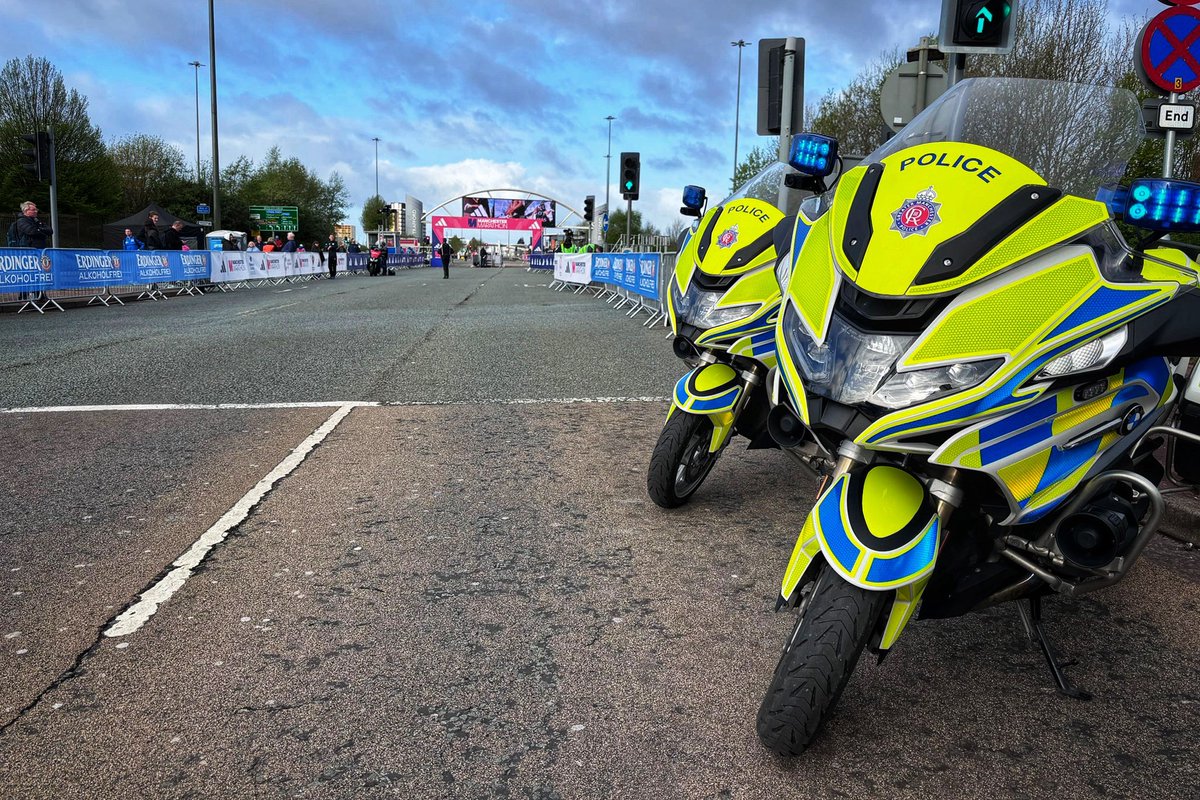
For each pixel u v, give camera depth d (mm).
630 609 3314
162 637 3066
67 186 46812
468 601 3375
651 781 2289
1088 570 2336
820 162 3000
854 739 2490
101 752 2404
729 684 2775
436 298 20859
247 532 4102
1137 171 11969
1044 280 2234
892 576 2131
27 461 5297
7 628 3127
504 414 6672
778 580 3592
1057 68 17766
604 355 9922
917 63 8789
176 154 64625
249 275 28031
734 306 3832
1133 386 2445
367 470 5125
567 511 4422
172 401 7129
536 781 2289
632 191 20219
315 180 78938
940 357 2189
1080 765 2377
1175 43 5438
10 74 46812
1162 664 2936
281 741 2459
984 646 3066
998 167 2381
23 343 10898
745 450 5613
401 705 2646
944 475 2291
